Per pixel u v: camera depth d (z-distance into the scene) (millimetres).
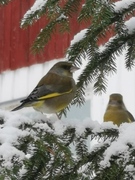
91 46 9273
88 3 8148
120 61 16922
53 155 6930
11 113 6992
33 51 9547
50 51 20750
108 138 7270
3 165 5840
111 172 6652
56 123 7266
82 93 9695
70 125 7270
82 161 7055
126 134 6836
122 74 16906
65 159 6738
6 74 22125
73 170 7043
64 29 9211
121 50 9516
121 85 16906
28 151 6625
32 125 6883
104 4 8148
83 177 7055
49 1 8867
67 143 7223
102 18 8117
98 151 7148
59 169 7012
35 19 9148
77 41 9344
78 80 9602
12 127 6469
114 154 6730
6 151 5906
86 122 7340
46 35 9375
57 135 7039
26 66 21609
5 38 22609
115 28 9250
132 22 9359
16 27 22312
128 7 9180
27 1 22156
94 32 9102
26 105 8266
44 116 7508
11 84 21891
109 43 9516
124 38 9414
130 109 16688
